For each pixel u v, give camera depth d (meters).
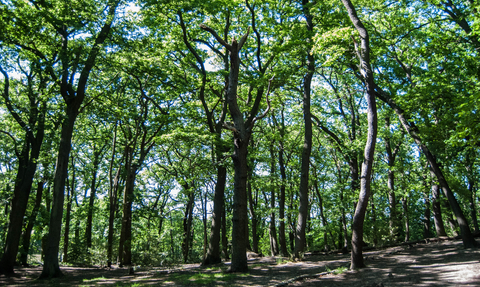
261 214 24.95
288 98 22.06
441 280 8.07
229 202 36.88
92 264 20.25
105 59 15.64
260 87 15.87
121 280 12.87
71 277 14.50
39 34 14.33
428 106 14.80
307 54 15.59
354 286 8.60
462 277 8.05
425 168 21.73
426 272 9.31
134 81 21.06
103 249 18.98
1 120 21.22
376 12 19.73
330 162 29.50
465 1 15.69
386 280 8.88
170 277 12.66
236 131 13.02
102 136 25.78
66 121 15.50
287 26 16.34
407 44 20.47
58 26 15.10
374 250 18.41
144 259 17.00
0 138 22.16
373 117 11.04
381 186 22.25
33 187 26.03
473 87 13.73
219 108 21.84
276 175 22.61
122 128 22.80
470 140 10.63
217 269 14.84
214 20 18.83
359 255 11.29
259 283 10.14
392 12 18.59
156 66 18.06
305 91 17.48
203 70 17.45
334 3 17.08
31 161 17.14
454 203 13.59
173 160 29.92
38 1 13.71
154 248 17.25
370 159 11.12
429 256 12.46
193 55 18.94
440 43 14.85
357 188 21.52
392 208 22.03
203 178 21.58
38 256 31.84
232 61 13.21
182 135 17.00
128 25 15.95
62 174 15.08
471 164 20.69
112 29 15.55
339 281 9.53
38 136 17.75
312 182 26.97
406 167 22.14
